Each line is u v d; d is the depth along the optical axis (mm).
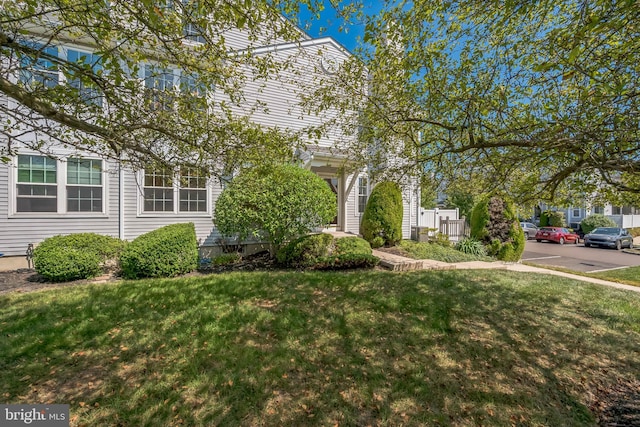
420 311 4324
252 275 6055
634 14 2074
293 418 2352
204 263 7785
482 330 3852
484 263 8484
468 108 3551
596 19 1983
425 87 3967
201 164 3898
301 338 3508
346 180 11094
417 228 12094
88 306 4312
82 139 3742
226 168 4051
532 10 3070
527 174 4164
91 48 6543
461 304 4617
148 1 2318
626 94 2514
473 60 3842
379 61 3988
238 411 2396
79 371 2838
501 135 3326
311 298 4738
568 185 4008
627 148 2693
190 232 7191
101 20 2869
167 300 4574
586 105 2777
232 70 4203
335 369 2965
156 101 3742
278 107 9398
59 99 3135
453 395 2668
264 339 3467
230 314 4086
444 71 3916
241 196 6852
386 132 4582
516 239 10789
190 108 3752
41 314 4023
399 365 3066
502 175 3795
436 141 4422
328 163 9547
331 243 7867
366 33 3521
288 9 3299
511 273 6777
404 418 2393
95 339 3395
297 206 6938
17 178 6797
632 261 12633
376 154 5293
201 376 2787
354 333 3658
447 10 3354
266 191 6805
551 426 2389
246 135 3932
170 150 3943
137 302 4488
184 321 3867
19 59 2842
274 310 4254
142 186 8031
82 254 6086
